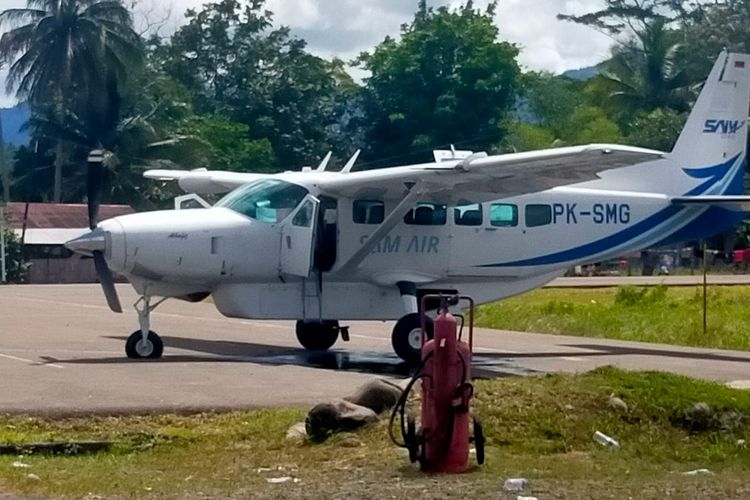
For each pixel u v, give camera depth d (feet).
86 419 49.96
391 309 79.20
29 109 280.92
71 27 277.44
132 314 115.75
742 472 42.37
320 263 76.69
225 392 56.70
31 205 242.99
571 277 213.46
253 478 40.09
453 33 295.69
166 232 72.02
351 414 46.37
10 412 49.80
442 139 295.69
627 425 47.26
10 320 105.70
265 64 338.95
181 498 36.63
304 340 82.07
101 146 279.69
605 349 87.86
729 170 92.38
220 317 113.09
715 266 250.16
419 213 79.51
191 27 342.64
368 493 37.22
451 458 40.81
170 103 293.02
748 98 93.20
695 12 341.00
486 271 82.23
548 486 38.70
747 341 92.43
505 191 77.10
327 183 75.51
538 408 47.42
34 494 37.22
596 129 301.22
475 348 87.10
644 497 37.09
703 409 48.06
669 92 305.94
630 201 87.35
